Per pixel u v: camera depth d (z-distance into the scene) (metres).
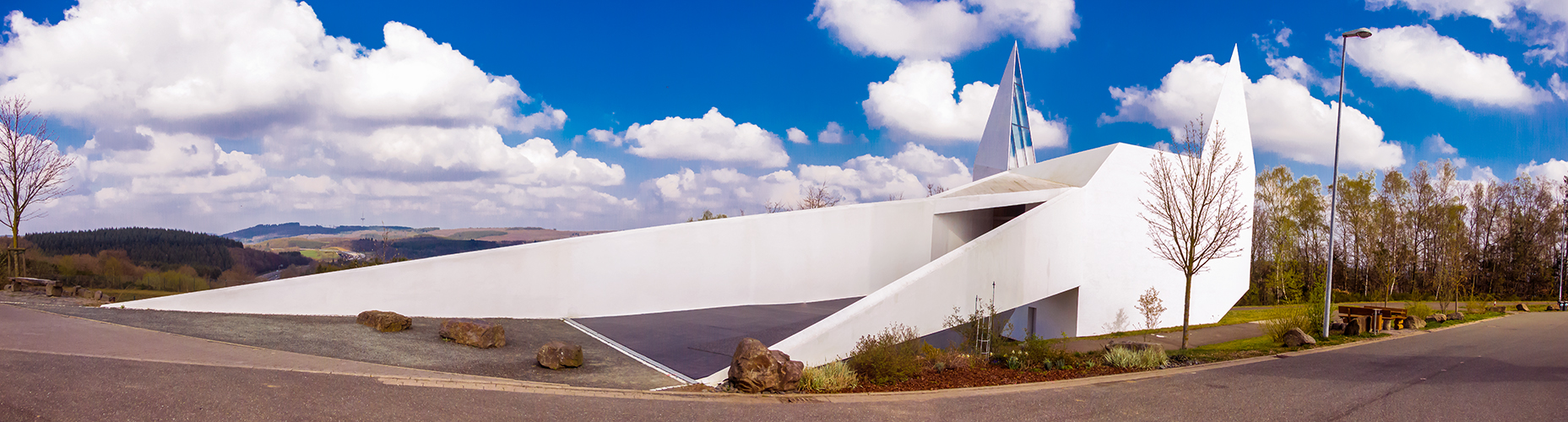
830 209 19.02
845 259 19.19
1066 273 20.66
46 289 18.52
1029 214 19.11
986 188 23.08
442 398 8.68
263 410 7.23
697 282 17.97
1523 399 9.99
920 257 20.28
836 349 13.58
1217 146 19.80
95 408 6.78
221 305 15.34
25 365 8.47
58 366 8.52
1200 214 17.98
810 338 13.11
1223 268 25.97
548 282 17.47
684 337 16.17
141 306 15.16
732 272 18.19
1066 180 24.53
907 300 15.10
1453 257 33.47
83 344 10.44
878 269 19.62
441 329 13.86
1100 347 18.23
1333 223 18.81
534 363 12.23
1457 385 11.24
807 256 18.72
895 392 11.10
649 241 17.94
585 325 16.95
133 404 7.04
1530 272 53.84
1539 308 35.38
